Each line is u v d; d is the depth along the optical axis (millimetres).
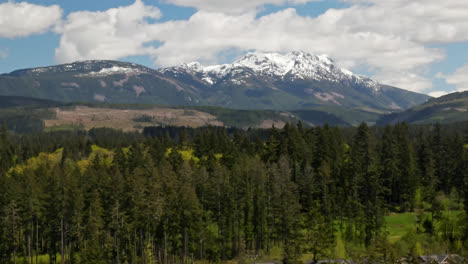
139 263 112062
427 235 112500
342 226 121250
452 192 133750
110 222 114188
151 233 113188
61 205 110750
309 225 107188
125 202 115562
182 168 138000
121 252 114500
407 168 142750
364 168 133875
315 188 130375
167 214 109562
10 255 113625
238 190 120000
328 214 122188
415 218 126250
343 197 129000
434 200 120562
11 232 109250
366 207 116688
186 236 110188
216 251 114438
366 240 110250
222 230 117312
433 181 141625
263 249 117438
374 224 110375
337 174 134875
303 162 141250
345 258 103938
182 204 108062
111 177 124125
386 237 100438
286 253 101250
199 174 130750
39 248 122062
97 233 109750
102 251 108312
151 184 117688
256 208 118812
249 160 140875
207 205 124562
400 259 94688
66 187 114938
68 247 118688
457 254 97250
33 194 112750
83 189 121438
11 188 114250
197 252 115312
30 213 111562
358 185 126812
